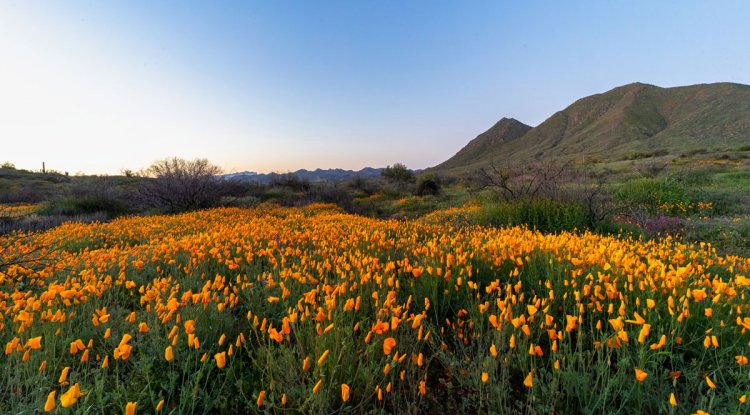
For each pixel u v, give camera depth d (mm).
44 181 29969
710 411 1836
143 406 1994
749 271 4098
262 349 2381
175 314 2682
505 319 2385
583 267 3391
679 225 9203
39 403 1857
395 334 2488
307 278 3406
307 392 2014
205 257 4586
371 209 19734
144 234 7609
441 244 4660
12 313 2734
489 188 15422
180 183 15773
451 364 2336
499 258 3656
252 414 2068
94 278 3410
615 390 2004
